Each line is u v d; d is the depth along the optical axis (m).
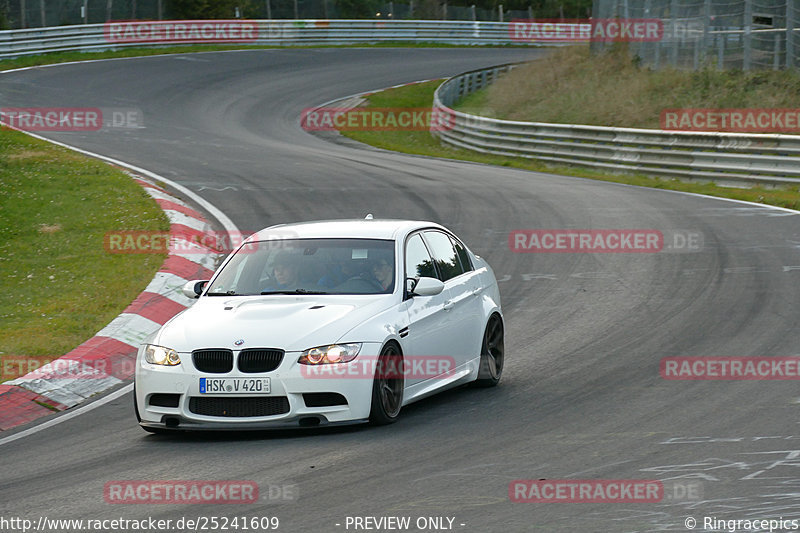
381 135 130.88
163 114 129.88
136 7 191.38
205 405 27.02
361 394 27.02
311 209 68.50
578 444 25.03
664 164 89.50
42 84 139.50
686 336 37.66
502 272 51.94
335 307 28.47
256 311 28.47
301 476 23.20
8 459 26.89
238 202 70.88
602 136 97.06
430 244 32.56
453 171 91.75
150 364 27.58
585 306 44.00
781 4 116.44
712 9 124.06
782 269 49.19
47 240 56.91
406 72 179.50
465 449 24.98
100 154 93.50
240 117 133.88
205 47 187.25
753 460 22.98
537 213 67.75
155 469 24.69
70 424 30.56
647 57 136.25
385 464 23.89
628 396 29.98
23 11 168.25
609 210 68.62
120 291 46.12
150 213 62.19
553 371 34.00
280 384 26.47
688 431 25.84
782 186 79.38
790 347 35.06
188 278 49.50
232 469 24.19
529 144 106.75
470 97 158.50
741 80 116.06
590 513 19.80
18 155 83.38
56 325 41.03
